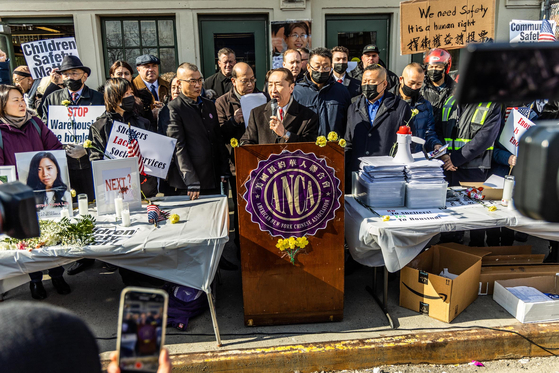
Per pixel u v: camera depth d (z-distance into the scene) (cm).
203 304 288
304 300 271
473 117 344
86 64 554
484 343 254
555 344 258
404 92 349
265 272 265
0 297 316
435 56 371
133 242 237
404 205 292
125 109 326
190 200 322
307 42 566
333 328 270
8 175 267
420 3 419
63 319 66
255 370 245
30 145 302
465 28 417
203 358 242
